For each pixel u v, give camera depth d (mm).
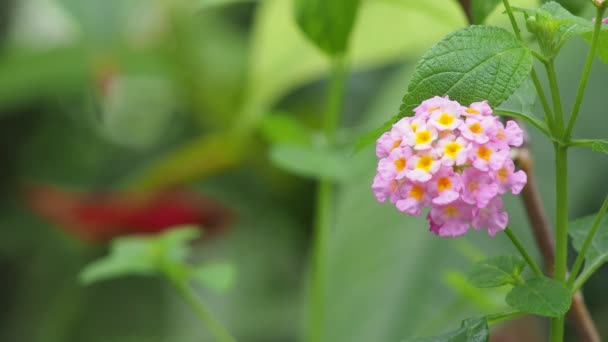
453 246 658
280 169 1070
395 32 721
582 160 704
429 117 415
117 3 851
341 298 677
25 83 1066
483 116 414
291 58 750
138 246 605
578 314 473
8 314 1082
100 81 895
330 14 573
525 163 491
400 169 414
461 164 410
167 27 1077
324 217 647
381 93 839
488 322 466
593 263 449
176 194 974
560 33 431
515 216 644
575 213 694
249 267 1076
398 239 682
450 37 421
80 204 951
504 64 418
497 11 572
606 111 719
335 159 639
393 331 640
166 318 1071
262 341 1021
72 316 1071
